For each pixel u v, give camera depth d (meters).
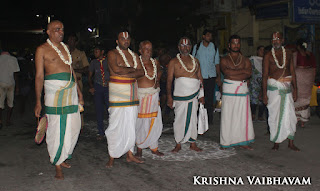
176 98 5.96
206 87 8.17
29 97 14.58
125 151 5.20
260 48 8.43
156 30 18.45
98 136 7.33
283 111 5.92
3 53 8.47
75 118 4.86
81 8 26.64
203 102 6.22
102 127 7.13
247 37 18.03
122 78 5.10
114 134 5.15
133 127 5.21
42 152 6.18
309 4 14.04
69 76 4.77
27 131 8.03
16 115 10.30
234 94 6.00
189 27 18.30
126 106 5.12
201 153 5.95
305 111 7.71
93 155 5.95
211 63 8.06
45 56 4.65
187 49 5.91
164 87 9.12
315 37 15.32
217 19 19.34
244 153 5.88
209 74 8.09
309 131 7.40
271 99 6.00
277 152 5.90
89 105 11.89
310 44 14.95
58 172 4.80
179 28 18.03
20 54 15.58
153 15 18.53
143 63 5.61
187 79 5.89
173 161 5.48
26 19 26.59
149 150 6.21
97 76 7.01
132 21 19.77
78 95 5.15
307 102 7.68
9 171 5.14
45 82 4.74
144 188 4.36
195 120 6.00
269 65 6.04
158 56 9.23
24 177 4.87
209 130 7.84
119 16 22.88
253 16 17.45
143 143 5.71
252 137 6.13
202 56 8.05
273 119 6.00
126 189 4.34
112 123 5.16
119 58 5.19
